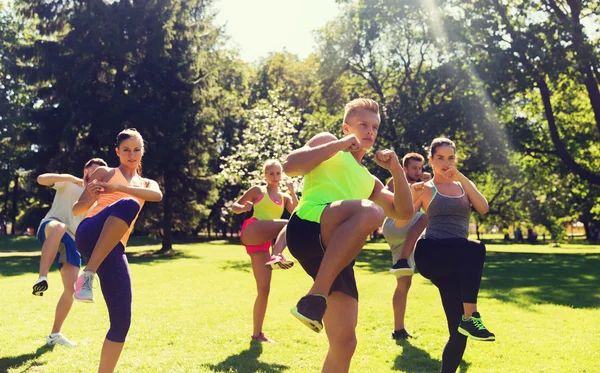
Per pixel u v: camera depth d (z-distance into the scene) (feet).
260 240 16.31
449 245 12.92
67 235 17.13
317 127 98.58
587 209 112.27
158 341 17.31
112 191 12.06
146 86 79.15
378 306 25.12
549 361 15.17
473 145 89.40
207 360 15.12
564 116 90.63
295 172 9.16
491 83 75.61
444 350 12.94
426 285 33.50
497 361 15.28
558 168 88.79
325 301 8.14
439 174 14.03
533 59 71.46
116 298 11.64
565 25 68.33
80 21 75.00
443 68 87.20
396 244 19.19
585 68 69.46
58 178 17.34
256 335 18.01
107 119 73.67
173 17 80.28
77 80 74.08
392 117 91.40
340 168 9.86
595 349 16.49
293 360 15.35
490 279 38.81
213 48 94.32
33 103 103.14
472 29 75.05
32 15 78.13
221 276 40.34
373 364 15.14
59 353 15.53
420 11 83.82
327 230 9.01
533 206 106.32
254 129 67.21
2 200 145.07
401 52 100.48
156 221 86.07
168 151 77.92
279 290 30.68
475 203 13.61
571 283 35.78
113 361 11.45
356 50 101.04
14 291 29.81
